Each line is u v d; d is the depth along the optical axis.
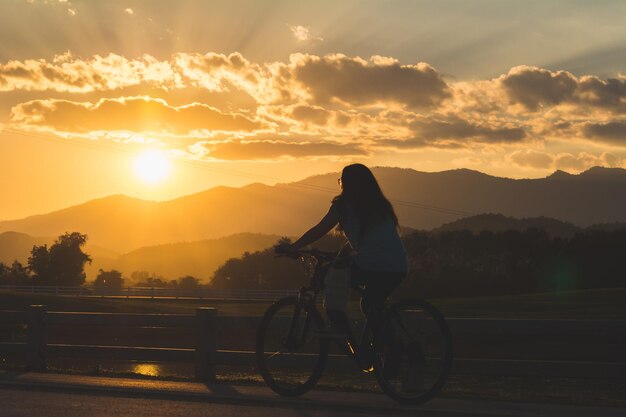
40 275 171.50
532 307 44.31
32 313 10.61
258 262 162.25
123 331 37.44
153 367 18.92
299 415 6.95
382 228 7.53
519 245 130.88
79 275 173.88
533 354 20.62
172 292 92.88
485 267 134.88
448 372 7.54
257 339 8.09
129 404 7.44
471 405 7.55
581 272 119.75
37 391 8.21
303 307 7.95
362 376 14.29
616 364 8.31
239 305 74.38
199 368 9.67
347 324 7.69
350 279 7.62
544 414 7.09
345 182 7.63
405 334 7.65
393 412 7.13
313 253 7.84
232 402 7.61
